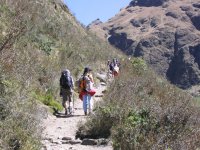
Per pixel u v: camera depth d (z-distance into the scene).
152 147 7.90
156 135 8.44
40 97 14.12
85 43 34.03
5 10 16.64
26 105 9.27
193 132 8.91
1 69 9.38
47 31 23.67
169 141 8.24
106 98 13.56
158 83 20.06
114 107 11.49
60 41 24.73
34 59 15.37
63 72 14.79
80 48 28.89
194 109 11.62
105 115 11.24
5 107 8.23
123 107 11.43
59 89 16.19
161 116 9.30
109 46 50.88
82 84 14.47
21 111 8.53
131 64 30.73
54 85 15.90
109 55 39.75
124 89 14.86
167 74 188.25
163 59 192.50
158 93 16.66
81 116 14.22
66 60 21.41
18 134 7.75
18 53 12.98
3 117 8.06
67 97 14.70
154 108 9.78
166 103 12.68
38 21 22.38
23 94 9.83
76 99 17.91
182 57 186.75
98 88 22.34
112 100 12.80
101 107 11.59
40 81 15.24
